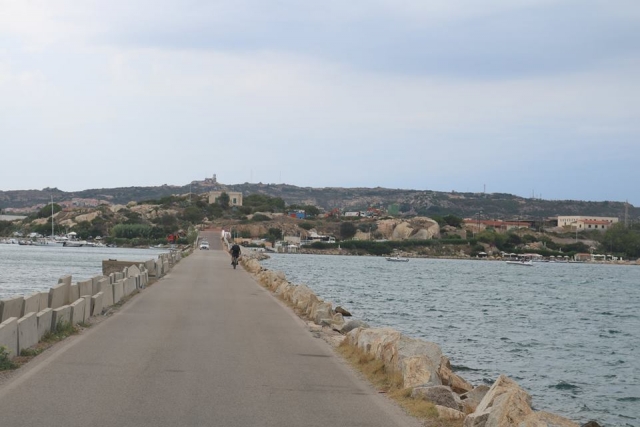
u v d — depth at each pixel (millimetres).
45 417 9180
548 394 21453
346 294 60000
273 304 26656
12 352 12938
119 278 26906
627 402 20734
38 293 17219
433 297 62438
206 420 9359
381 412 10359
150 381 11609
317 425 9438
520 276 120812
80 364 12875
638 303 67875
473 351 29297
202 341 16297
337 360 14656
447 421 9914
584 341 35781
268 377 12461
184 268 51281
